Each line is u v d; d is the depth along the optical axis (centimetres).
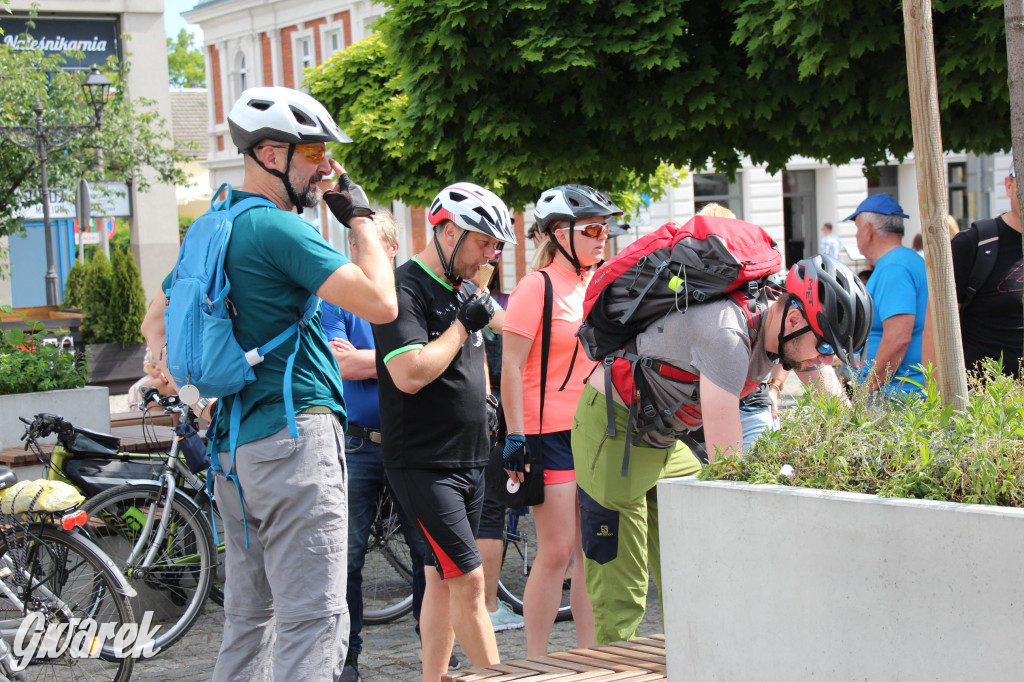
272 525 289
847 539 228
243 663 306
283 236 285
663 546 267
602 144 819
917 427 256
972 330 498
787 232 2509
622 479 367
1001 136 727
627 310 332
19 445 673
